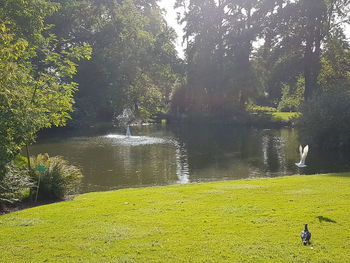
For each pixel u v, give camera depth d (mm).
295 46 44469
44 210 10250
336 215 8820
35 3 28016
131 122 54969
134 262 6406
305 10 43719
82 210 10117
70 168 13984
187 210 9773
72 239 7633
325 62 43000
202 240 7395
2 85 10594
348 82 32719
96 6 45312
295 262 6289
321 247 6898
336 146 29344
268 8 48031
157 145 31766
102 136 38000
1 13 20453
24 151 27812
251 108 58188
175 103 59062
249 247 6965
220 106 54688
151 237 7637
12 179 11773
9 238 7777
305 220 8508
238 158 25688
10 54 11055
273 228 8016
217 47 54344
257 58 51688
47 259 6613
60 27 43031
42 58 29844
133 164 23141
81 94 46500
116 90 46688
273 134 40688
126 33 48094
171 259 6504
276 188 12641
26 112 11570
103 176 19719
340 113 29188
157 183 18266
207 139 36188
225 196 11500
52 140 34406
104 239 7578
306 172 21078
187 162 24031
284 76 44938
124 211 9859
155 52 53375
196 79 54844
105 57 45656
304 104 32375
